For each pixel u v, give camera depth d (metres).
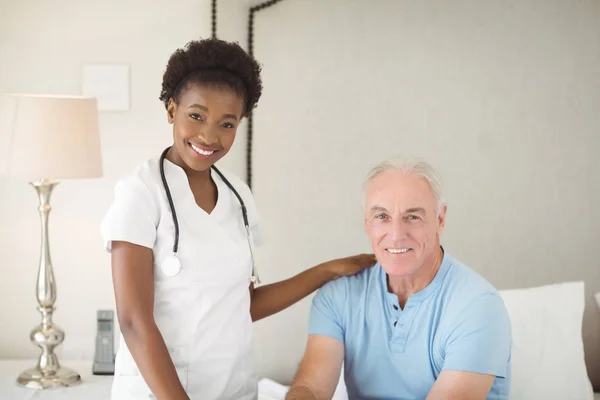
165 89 1.78
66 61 2.81
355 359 1.97
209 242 1.77
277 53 2.84
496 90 2.88
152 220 1.72
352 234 2.90
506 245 2.91
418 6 2.85
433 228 1.88
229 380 1.80
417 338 1.89
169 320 1.75
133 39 2.80
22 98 2.43
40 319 2.88
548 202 2.90
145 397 1.74
